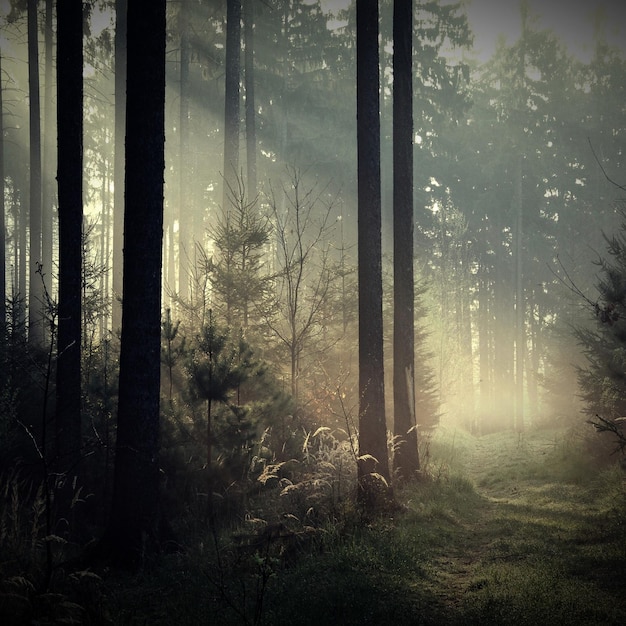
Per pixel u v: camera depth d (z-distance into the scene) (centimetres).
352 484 1088
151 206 822
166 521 835
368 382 1087
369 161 1102
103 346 1248
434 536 926
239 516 931
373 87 1109
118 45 1967
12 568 616
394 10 1438
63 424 900
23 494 885
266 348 1434
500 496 1403
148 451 814
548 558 770
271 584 682
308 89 3328
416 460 1384
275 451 1134
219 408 955
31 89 2280
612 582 671
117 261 1958
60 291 919
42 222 2597
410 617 594
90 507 931
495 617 580
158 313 830
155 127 824
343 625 577
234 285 1376
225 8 2659
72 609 567
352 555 777
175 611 603
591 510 1095
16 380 1034
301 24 3406
